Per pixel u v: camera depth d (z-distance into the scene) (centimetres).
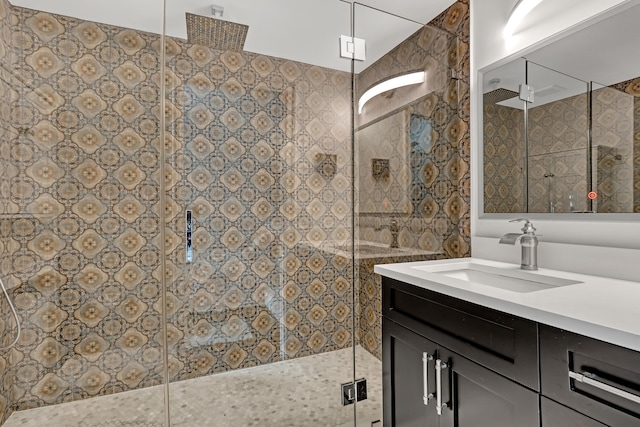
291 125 218
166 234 191
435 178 201
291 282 218
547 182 144
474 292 100
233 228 207
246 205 210
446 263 159
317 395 189
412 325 128
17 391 182
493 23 171
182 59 193
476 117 182
